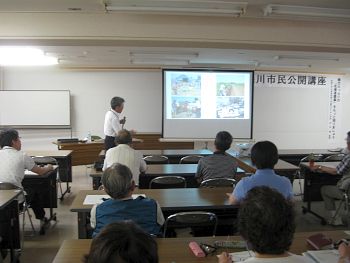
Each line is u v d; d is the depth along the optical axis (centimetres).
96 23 338
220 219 230
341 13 318
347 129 770
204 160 265
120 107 434
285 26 364
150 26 345
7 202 202
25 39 338
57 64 603
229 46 383
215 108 605
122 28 342
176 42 359
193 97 599
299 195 414
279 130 743
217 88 603
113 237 56
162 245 141
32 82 665
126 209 142
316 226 315
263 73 723
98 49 464
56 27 335
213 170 259
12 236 223
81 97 681
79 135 684
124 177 146
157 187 344
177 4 297
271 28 362
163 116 596
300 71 725
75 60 562
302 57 530
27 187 308
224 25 354
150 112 704
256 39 361
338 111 761
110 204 144
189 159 379
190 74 596
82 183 486
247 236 80
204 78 600
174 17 346
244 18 356
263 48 394
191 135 604
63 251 134
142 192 226
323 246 135
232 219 230
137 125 703
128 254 53
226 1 299
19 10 323
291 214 80
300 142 752
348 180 287
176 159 448
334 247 134
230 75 604
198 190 233
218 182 247
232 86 605
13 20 330
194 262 126
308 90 744
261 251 79
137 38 345
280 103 737
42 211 296
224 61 586
